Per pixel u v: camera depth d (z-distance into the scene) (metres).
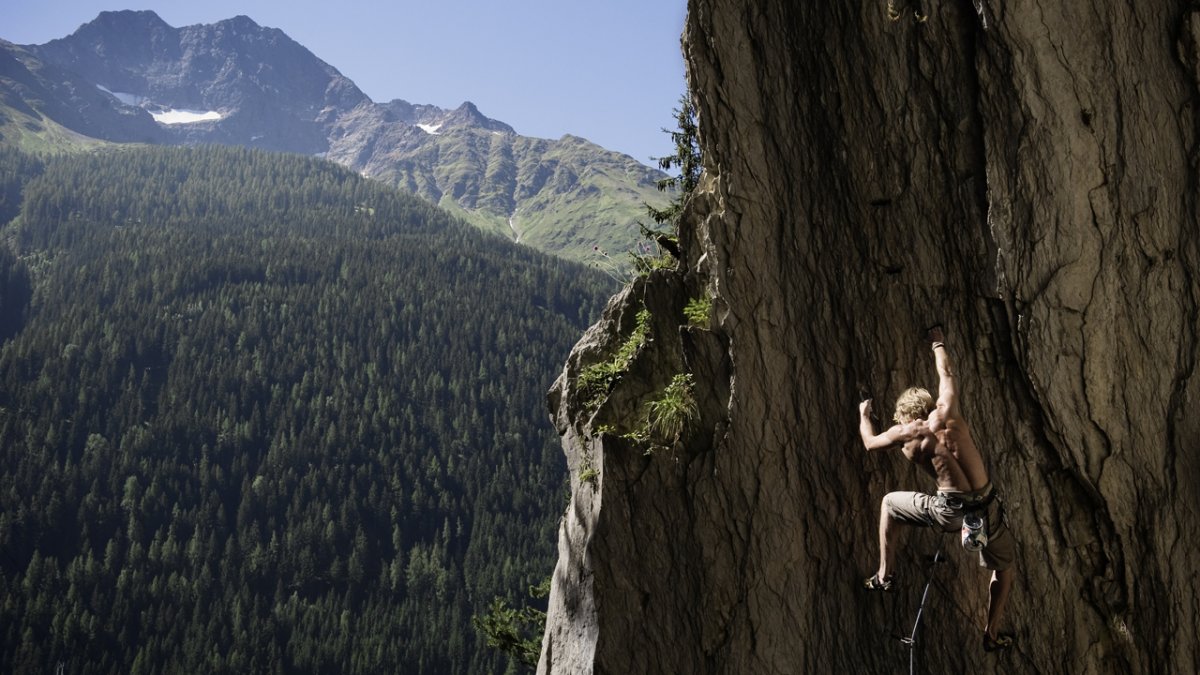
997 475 9.05
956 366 9.24
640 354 12.29
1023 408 8.93
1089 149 8.30
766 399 10.60
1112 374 8.44
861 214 9.87
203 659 146.75
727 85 10.55
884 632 9.78
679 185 14.51
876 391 9.84
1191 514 8.29
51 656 140.62
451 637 151.62
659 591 11.12
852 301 10.02
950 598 9.39
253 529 180.50
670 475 11.18
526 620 20.92
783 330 10.52
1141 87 8.23
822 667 10.20
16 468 185.50
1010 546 8.06
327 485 196.25
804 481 10.45
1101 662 8.75
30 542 169.75
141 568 169.62
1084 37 8.27
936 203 9.31
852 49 9.72
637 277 13.58
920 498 8.25
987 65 8.63
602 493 11.45
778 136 10.38
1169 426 8.33
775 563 10.55
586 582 11.48
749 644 10.58
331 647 152.50
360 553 180.00
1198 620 8.30
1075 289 8.43
